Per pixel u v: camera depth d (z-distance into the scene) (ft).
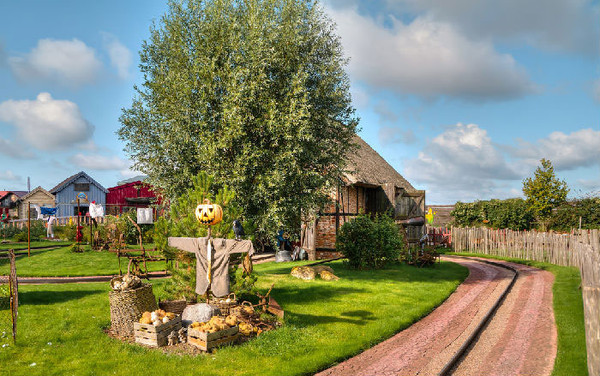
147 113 56.18
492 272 62.69
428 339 29.07
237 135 49.26
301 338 28.09
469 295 44.52
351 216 82.64
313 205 56.08
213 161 49.57
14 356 24.16
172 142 52.31
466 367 23.93
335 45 61.52
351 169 82.64
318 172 58.75
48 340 26.61
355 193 84.79
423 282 51.13
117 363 23.43
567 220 99.30
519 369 23.34
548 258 71.72
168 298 34.40
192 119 52.90
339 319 33.22
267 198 51.11
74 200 141.69
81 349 25.40
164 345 26.55
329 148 58.49
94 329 28.76
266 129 50.93
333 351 25.64
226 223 33.24
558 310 35.70
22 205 144.77
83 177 142.92
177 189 54.70
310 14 59.41
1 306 33.50
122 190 144.97
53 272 54.49
